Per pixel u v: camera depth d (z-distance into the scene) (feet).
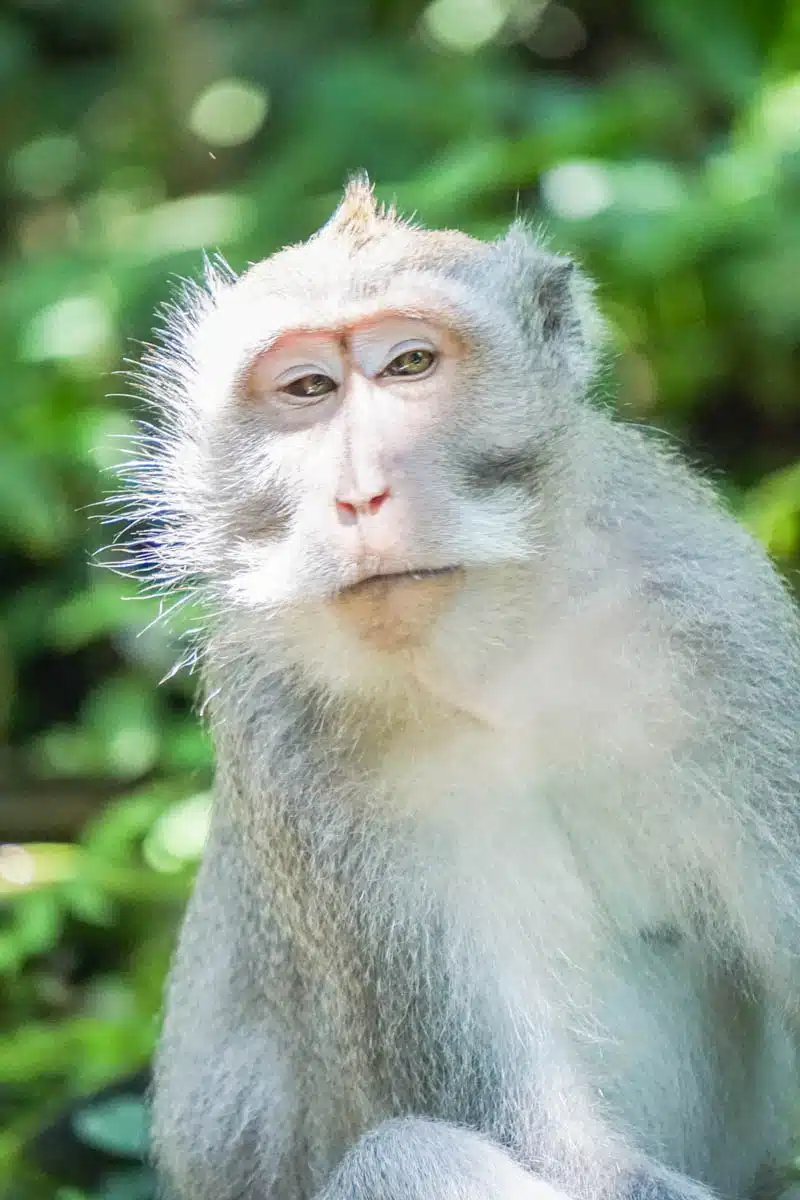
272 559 28.30
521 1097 29.55
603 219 52.85
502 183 57.11
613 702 28.96
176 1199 36.47
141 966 48.32
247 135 69.21
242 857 32.99
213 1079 35.32
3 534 59.52
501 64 66.44
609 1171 28.91
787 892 29.58
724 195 53.06
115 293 58.03
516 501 28.02
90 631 54.49
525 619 28.22
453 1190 28.45
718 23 60.44
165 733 54.03
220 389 29.07
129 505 36.65
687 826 29.63
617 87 62.34
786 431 58.70
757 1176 33.65
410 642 27.27
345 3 70.54
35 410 57.00
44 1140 40.81
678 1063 31.30
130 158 70.54
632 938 30.55
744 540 31.19
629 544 29.58
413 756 29.35
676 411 57.88
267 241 59.00
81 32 73.92
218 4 71.15
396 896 29.84
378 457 27.02
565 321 30.22
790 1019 30.55
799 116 54.29
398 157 62.44
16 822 53.83
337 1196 29.37
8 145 72.08
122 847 49.42
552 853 29.66
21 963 48.98
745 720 29.27
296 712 30.09
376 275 27.84
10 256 70.95
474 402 27.76
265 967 33.37
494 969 29.81
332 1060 32.22
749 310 54.70
